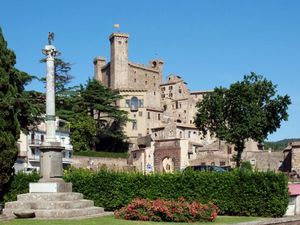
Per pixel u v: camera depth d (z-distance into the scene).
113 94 105.94
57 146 26.12
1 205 26.67
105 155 92.62
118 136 107.94
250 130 72.62
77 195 26.31
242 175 28.31
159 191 29.45
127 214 23.42
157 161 88.31
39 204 24.16
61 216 23.31
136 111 128.75
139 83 160.12
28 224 20.23
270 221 23.69
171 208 23.11
